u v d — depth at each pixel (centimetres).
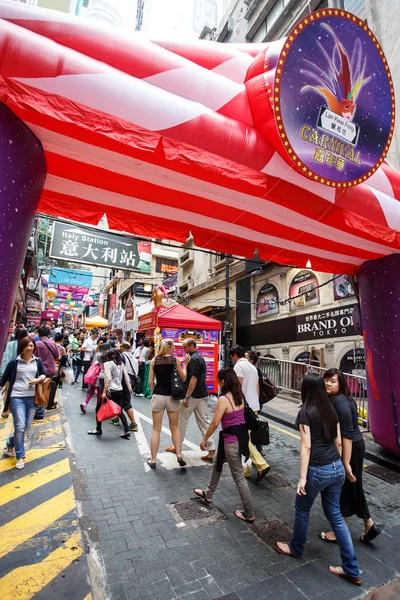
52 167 292
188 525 307
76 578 232
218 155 280
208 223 401
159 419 440
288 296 1281
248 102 306
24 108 203
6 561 247
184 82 275
